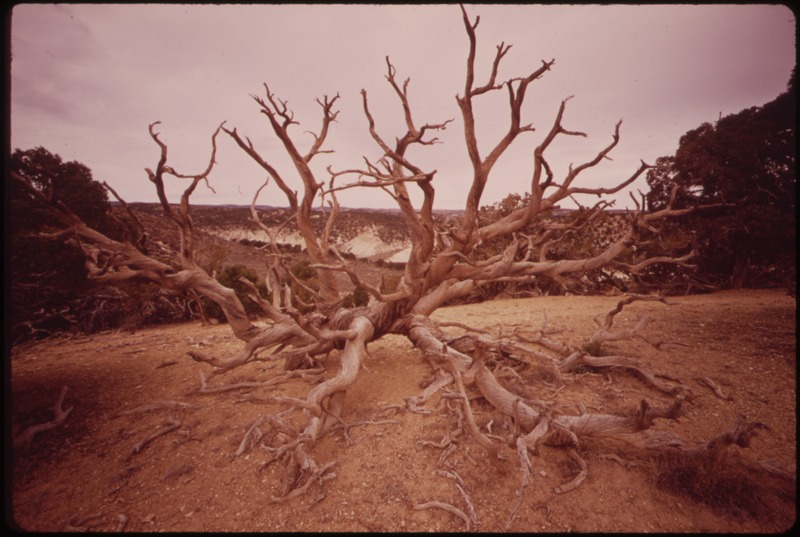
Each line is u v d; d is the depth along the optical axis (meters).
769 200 15.51
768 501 3.01
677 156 17.27
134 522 3.12
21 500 3.41
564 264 6.41
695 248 6.03
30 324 10.13
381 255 54.53
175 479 3.68
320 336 4.95
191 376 6.63
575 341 7.83
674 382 5.31
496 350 6.04
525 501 3.18
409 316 6.41
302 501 3.30
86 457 4.11
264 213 67.75
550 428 3.65
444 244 6.14
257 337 5.69
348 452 4.08
